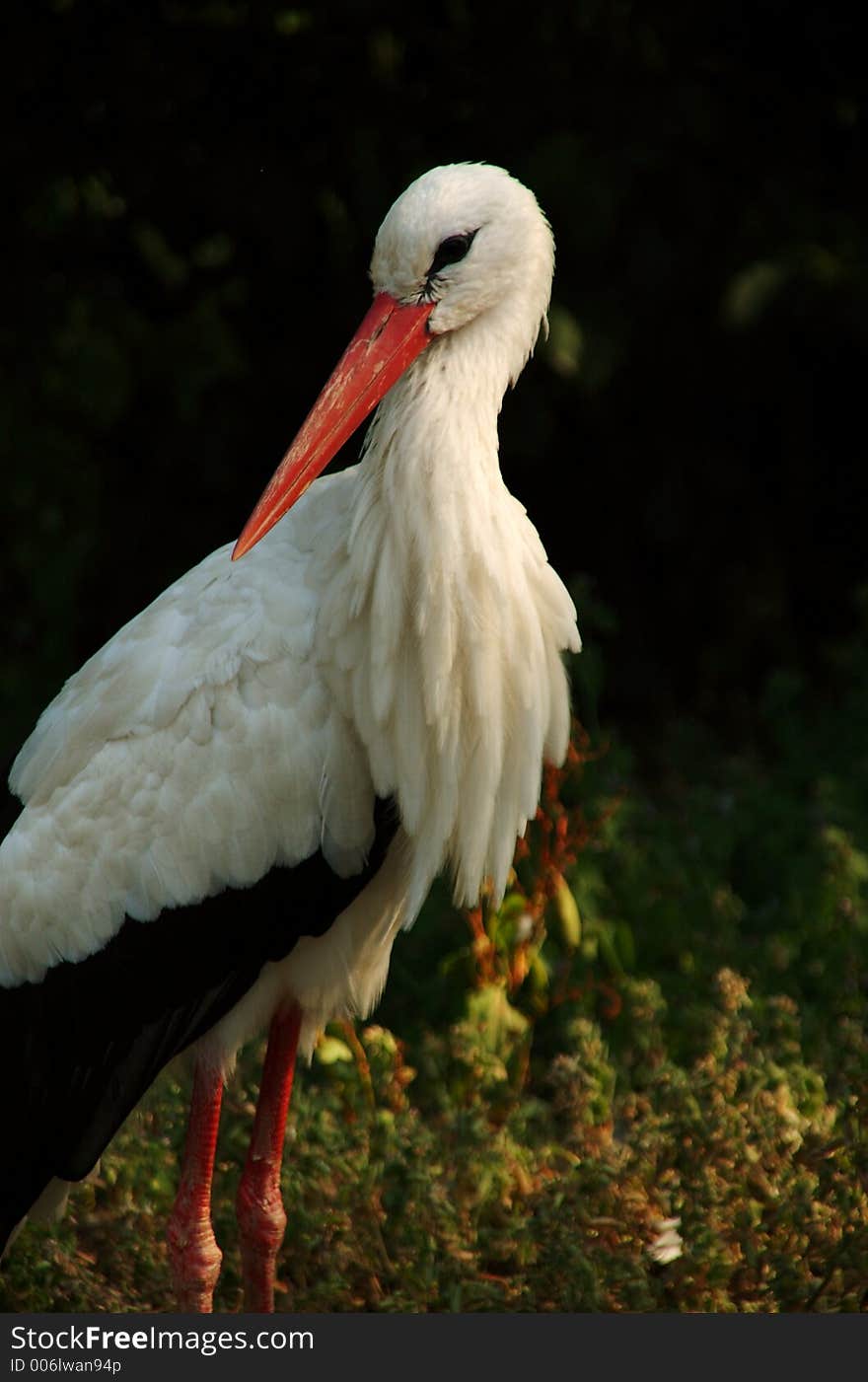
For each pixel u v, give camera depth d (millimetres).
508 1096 7562
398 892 6410
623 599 13539
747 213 11617
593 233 10875
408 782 5934
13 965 6324
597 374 11273
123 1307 6480
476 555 5836
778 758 12031
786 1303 6355
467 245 5949
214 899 6066
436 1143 7105
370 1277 6730
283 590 6000
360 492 5926
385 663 5816
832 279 11430
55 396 11836
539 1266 6652
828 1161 6637
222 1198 7164
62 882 6168
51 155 10875
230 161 10812
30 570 12156
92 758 6148
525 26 10750
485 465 5934
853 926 8500
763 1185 6734
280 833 5988
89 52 10570
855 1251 6398
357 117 10781
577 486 13383
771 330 12312
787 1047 7477
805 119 11656
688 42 11234
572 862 8266
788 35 11414
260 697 5926
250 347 12414
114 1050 6309
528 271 6043
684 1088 6918
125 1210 6895
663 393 12984
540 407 12055
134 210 11102
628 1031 8039
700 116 10984
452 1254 6633
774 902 9148
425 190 5965
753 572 13461
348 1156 6965
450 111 10906
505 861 6184
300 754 5918
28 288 11562
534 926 8117
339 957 6395
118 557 13070
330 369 12383
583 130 10930
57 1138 6426
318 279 11938
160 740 6020
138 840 6051
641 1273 6395
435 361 5984
